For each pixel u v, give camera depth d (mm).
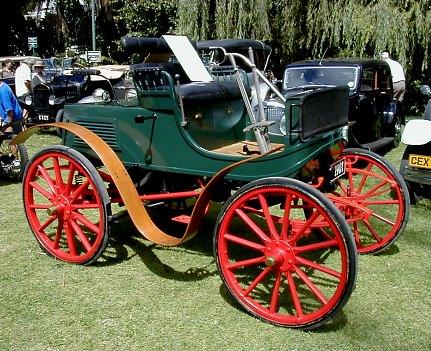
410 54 10750
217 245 3215
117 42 22594
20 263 3980
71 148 3912
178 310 3305
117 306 3348
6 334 3027
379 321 3211
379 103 8016
